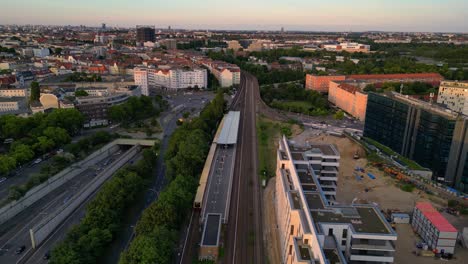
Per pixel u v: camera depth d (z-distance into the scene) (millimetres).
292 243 142000
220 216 187500
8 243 176375
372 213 143500
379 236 127375
